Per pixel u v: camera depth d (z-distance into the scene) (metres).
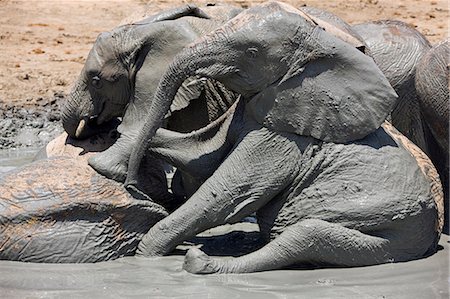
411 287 10.64
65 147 12.72
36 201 11.30
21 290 10.49
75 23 30.98
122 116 12.41
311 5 33.34
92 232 11.41
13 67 24.94
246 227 13.21
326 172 11.33
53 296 10.34
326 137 11.32
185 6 12.07
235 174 11.33
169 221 11.55
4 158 18.50
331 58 11.12
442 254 11.85
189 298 10.27
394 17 32.16
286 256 11.12
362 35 13.52
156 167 12.18
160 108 11.34
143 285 10.66
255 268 11.11
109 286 10.64
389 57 13.26
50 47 27.78
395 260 11.44
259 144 11.34
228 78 11.22
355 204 11.16
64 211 11.30
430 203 11.55
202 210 11.38
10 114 21.06
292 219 11.41
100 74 11.99
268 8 11.20
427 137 13.31
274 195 11.41
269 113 11.28
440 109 12.46
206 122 12.32
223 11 12.34
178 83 11.24
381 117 11.28
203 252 11.20
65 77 24.14
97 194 11.45
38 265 11.23
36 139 20.28
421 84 12.59
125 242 11.62
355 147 11.37
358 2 33.88
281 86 11.17
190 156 11.75
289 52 11.08
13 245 11.24
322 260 11.20
